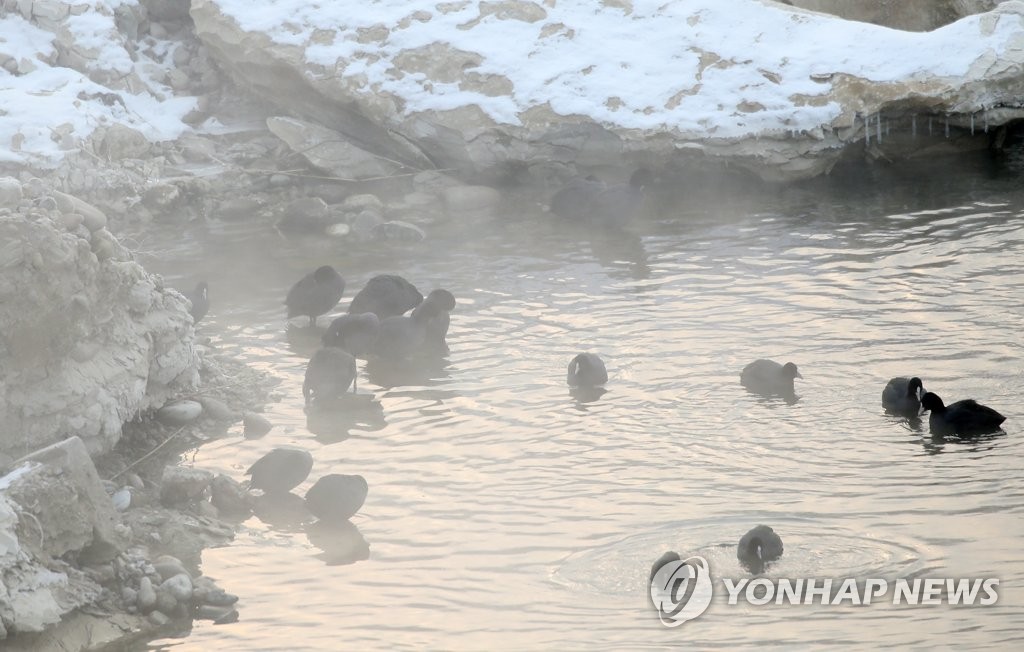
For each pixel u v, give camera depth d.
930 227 77.12
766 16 92.75
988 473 46.25
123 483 48.06
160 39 101.94
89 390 47.34
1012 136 98.56
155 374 53.62
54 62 95.19
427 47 92.12
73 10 96.69
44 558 38.88
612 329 63.22
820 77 88.62
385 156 94.62
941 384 54.28
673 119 88.31
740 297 66.88
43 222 46.22
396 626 37.81
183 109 96.94
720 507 44.50
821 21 92.56
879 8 101.81
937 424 49.78
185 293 68.38
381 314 65.69
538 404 54.78
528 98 90.00
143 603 39.12
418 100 90.88
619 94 89.56
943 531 41.94
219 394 56.47
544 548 42.25
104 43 95.94
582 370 56.22
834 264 71.25
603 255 75.88
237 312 68.12
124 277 51.78
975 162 92.25
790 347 59.47
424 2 94.38
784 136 87.69
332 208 86.81
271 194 90.12
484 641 36.56
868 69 88.94
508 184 93.12
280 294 70.94
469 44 92.12
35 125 86.00
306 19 93.56
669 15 93.38
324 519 45.31
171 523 44.97
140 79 96.62
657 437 50.88
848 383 55.19
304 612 39.00
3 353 44.78
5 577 36.91
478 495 46.56
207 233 83.75
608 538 42.66
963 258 70.62
